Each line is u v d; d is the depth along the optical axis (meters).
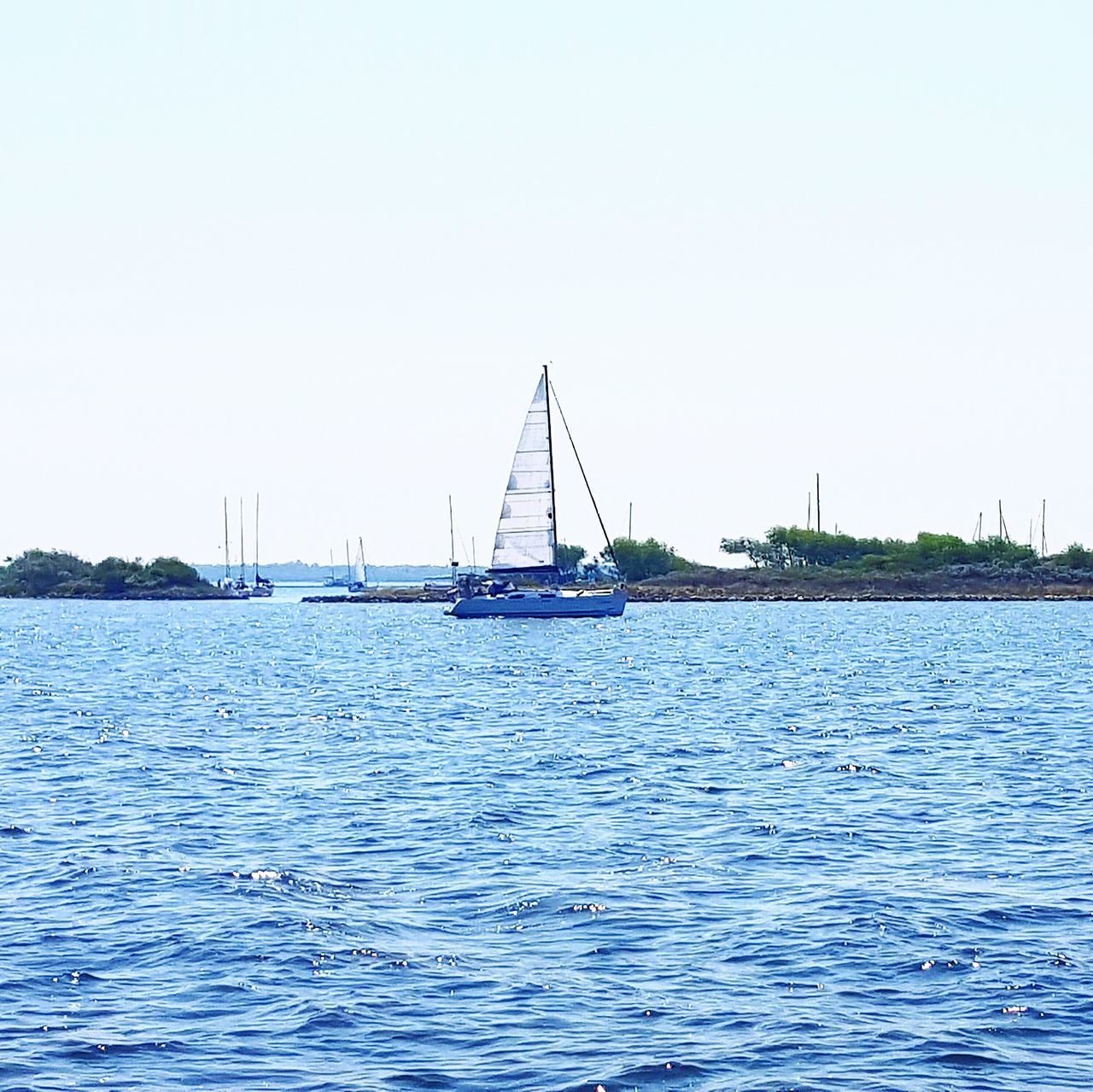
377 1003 22.19
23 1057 19.86
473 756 51.38
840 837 35.22
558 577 144.50
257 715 66.94
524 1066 19.59
